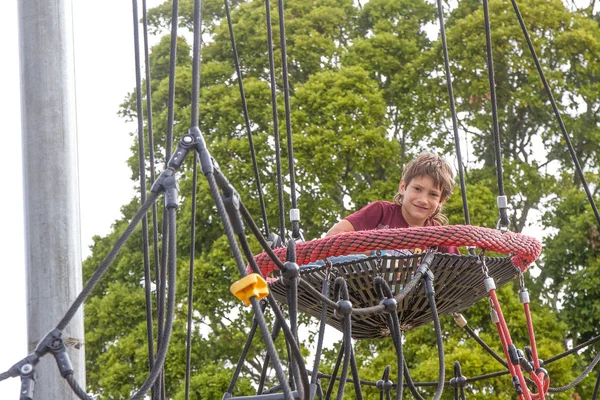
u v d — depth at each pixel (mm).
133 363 12758
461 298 3229
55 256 3443
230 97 13734
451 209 12680
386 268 3012
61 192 3500
